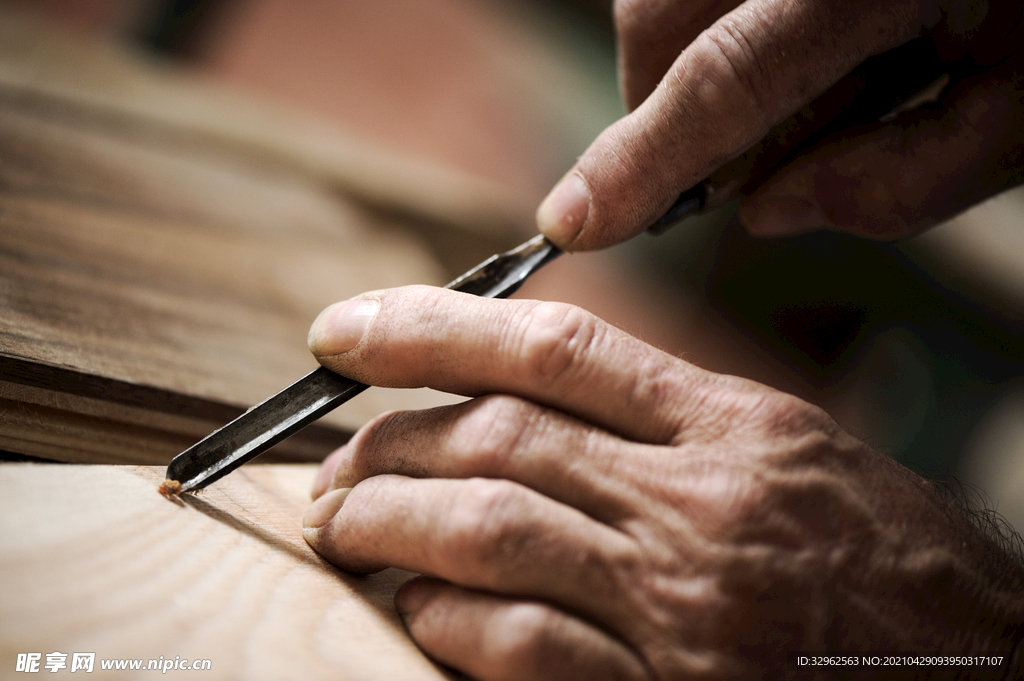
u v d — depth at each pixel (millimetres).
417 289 437
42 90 929
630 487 423
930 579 429
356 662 409
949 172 492
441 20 1771
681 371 432
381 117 1514
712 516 420
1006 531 465
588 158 468
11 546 404
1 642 390
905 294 1104
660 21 499
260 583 418
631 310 1211
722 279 1265
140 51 1464
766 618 420
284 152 1094
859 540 426
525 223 1156
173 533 423
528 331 427
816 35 453
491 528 416
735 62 454
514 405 428
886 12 456
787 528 422
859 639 425
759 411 428
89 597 401
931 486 443
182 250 656
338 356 435
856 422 1092
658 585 418
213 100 1189
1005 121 486
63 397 452
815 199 499
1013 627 434
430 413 436
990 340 1092
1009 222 1119
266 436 438
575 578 416
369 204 1077
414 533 421
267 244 799
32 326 468
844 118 483
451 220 1094
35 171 670
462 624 417
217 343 520
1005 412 1081
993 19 466
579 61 1778
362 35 1677
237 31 1567
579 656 414
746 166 486
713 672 418
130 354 478
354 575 436
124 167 816
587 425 428
